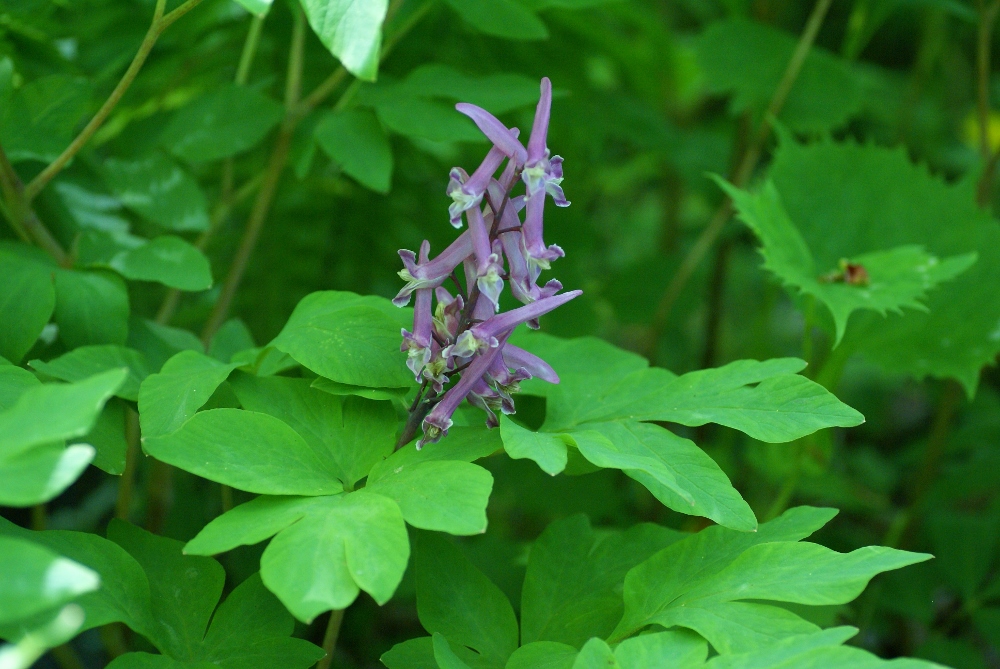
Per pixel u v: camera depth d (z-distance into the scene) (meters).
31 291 0.52
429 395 0.50
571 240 0.71
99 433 0.51
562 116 0.72
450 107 0.58
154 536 0.51
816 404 0.50
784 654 0.47
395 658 0.50
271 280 0.71
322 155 0.64
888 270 0.59
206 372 0.51
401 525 0.47
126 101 0.63
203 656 0.49
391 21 0.60
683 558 0.50
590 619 0.51
